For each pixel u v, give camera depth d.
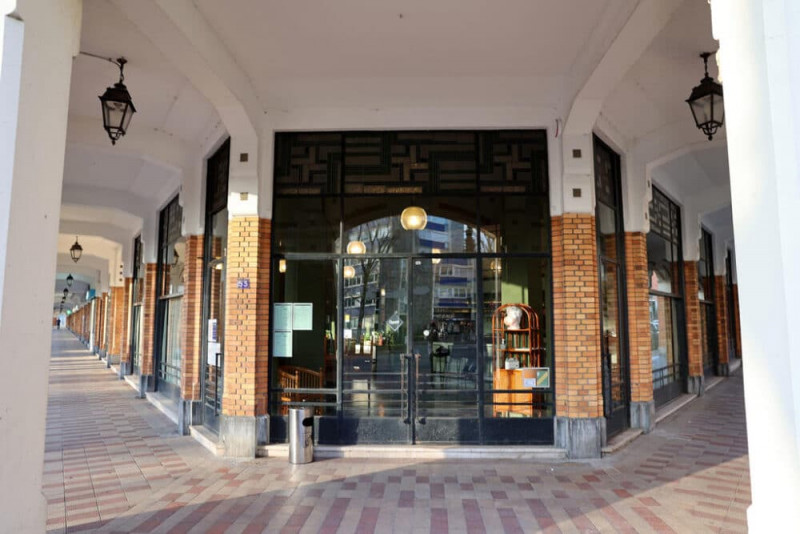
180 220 11.77
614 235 9.36
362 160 8.27
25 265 3.43
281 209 8.25
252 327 7.77
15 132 3.34
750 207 2.83
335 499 5.87
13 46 3.36
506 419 7.88
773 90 2.75
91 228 18.64
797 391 2.60
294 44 6.87
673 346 12.78
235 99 7.26
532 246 8.11
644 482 6.48
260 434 7.75
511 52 7.11
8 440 3.27
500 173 8.20
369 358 8.06
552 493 6.07
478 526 5.12
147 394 13.42
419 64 7.45
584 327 7.67
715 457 7.63
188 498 5.91
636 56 6.11
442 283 8.12
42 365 3.57
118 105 6.94
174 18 5.42
